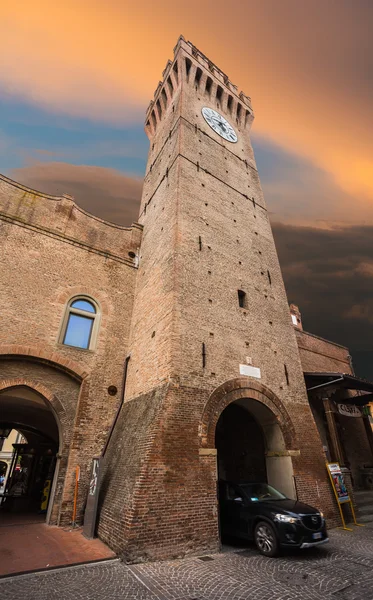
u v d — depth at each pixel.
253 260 16.55
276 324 15.27
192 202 15.52
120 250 17.23
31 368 12.25
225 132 22.56
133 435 10.25
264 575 6.70
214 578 6.51
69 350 13.16
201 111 21.64
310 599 5.59
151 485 8.30
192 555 7.98
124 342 14.93
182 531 8.17
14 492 18.31
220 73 25.91
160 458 8.78
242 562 7.56
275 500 9.44
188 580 6.40
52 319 13.26
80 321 14.24
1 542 8.73
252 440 14.71
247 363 12.76
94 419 12.54
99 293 15.23
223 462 15.96
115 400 13.37
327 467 12.49
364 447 20.42
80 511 10.81
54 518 10.66
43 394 12.12
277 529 7.99
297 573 6.80
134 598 5.54
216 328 12.50
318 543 7.88
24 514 14.14
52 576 6.50
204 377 11.02
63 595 5.64
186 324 11.60
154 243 16.03
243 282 15.13
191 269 13.16
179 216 14.31
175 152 17.75
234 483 10.30
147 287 14.95
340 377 14.56
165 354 11.04
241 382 12.04
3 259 13.07
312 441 12.91
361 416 17.27
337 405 16.09
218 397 11.02
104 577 6.46
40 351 12.38
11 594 5.62
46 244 14.57
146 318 13.81
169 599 5.52
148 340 12.83
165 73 25.25
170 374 10.35
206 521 8.69
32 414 16.36
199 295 12.74
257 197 20.45
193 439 9.68
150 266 15.49
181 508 8.45
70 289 14.37
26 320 12.59
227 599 5.56
